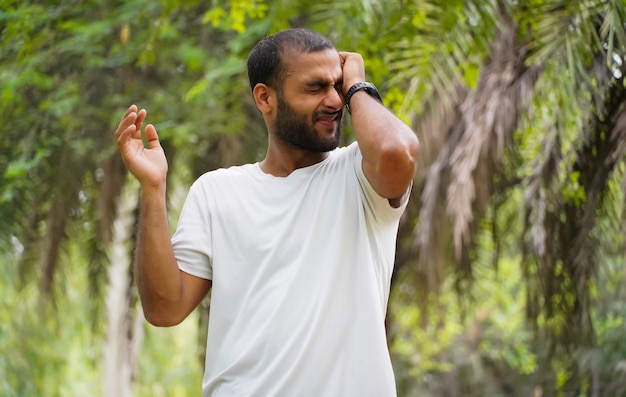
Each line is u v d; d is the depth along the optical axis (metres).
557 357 7.83
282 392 2.65
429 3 5.46
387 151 2.63
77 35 7.66
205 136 8.52
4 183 8.33
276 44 2.86
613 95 5.77
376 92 2.85
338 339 2.68
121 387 11.59
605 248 6.86
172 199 9.16
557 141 6.05
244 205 2.85
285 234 2.77
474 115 6.57
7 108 7.91
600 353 7.91
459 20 5.47
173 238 2.92
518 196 8.31
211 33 8.14
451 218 6.95
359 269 2.72
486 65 6.57
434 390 11.63
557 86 5.29
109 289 10.09
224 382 2.77
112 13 7.78
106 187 8.83
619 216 6.55
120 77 8.39
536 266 6.87
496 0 5.46
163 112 8.06
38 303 9.38
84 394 13.01
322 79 2.81
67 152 8.57
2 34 7.14
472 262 8.88
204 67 8.07
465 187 6.61
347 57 2.92
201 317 8.78
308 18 7.59
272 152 2.91
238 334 2.76
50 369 10.79
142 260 2.81
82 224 9.16
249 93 8.05
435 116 6.90
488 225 8.45
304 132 2.83
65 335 11.17
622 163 5.98
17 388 10.34
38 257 9.18
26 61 7.23
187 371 12.37
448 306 11.45
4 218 8.80
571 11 5.30
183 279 2.87
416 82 5.75
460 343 11.98
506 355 11.55
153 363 11.95
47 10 7.29
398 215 2.82
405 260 9.26
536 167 6.23
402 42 5.70
